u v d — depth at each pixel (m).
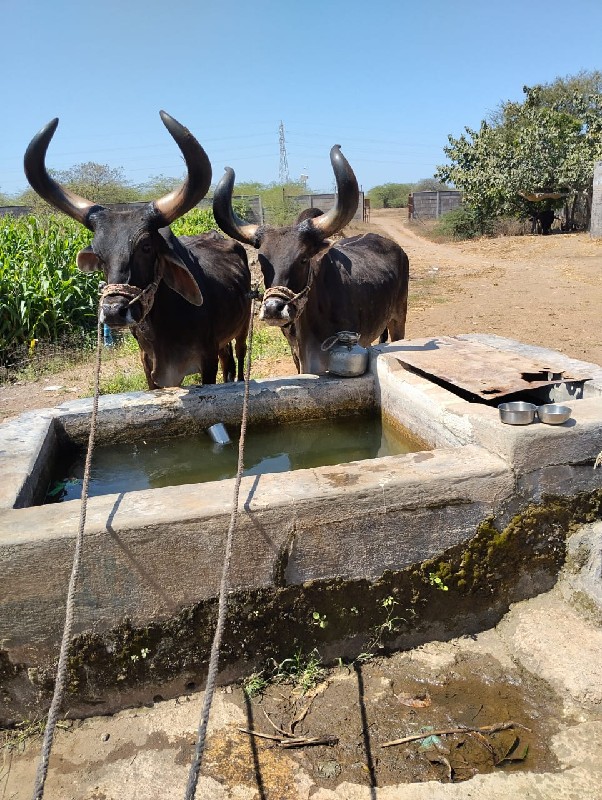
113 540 2.45
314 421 4.20
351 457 4.05
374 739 2.47
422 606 2.91
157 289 4.14
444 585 2.89
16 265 9.23
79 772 2.39
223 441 3.89
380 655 2.91
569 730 2.46
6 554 2.38
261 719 2.58
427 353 4.21
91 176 28.34
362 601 2.82
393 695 2.68
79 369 8.16
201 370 4.87
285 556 2.65
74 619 2.51
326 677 2.80
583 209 24.88
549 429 2.88
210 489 2.71
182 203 3.81
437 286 13.95
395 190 58.69
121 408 3.76
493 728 2.49
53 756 2.46
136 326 4.15
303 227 4.23
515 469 2.87
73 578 2.22
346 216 4.11
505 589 3.03
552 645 2.79
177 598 2.59
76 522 2.48
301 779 2.31
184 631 2.63
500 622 3.06
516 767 2.33
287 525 2.61
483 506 2.88
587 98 29.05
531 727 2.50
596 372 3.67
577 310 10.72
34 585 2.44
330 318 4.77
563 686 2.61
